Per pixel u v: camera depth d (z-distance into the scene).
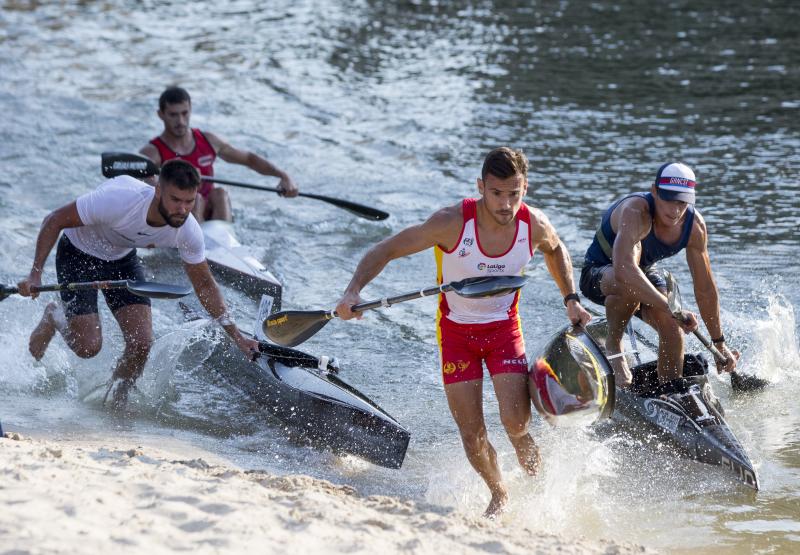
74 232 14.52
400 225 23.20
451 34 43.34
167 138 20.98
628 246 13.05
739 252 20.47
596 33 43.09
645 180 25.31
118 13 47.72
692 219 13.30
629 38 42.00
